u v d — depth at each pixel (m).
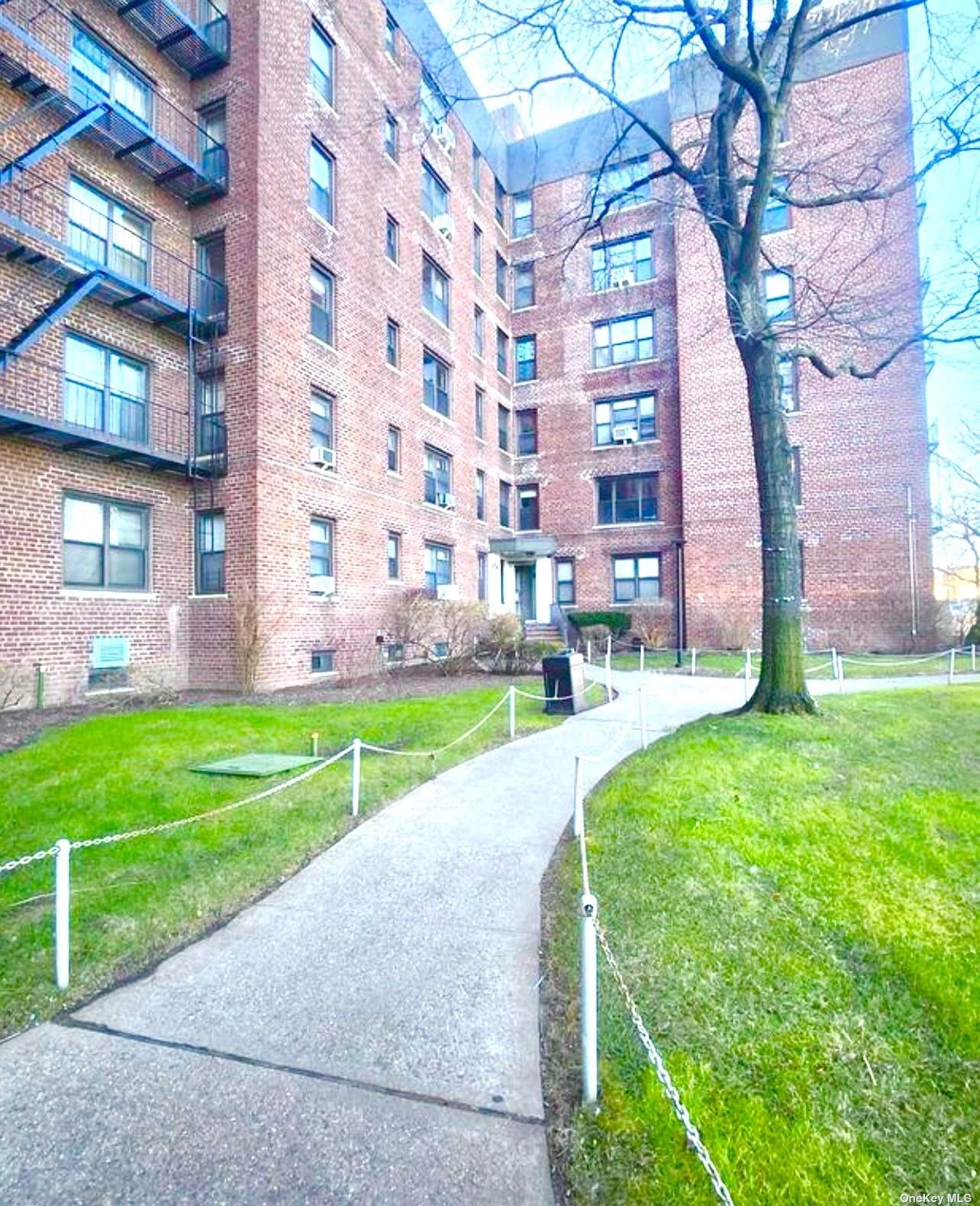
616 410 25.95
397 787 6.94
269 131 14.28
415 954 3.90
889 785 6.07
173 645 13.80
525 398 27.31
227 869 5.03
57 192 12.00
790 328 8.75
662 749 7.34
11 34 11.05
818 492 21.02
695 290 22.95
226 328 14.03
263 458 13.73
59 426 11.05
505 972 3.68
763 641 8.96
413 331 19.84
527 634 22.48
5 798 6.44
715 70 12.43
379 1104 2.75
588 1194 2.31
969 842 5.02
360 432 17.08
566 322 26.72
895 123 16.86
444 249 21.94
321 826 5.84
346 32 16.98
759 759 6.61
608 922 3.96
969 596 35.91
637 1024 2.65
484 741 8.84
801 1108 2.61
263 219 14.02
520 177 27.70
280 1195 2.33
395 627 17.77
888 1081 2.77
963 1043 2.99
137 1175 2.42
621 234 25.59
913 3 7.86
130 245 13.47
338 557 16.02
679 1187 2.29
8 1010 3.43
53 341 11.84
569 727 9.70
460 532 22.41
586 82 9.16
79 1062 3.04
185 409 14.14
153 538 13.57
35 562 11.50
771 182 8.69
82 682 12.12
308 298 15.27
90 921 4.31
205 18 14.82
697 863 4.52
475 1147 2.53
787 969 3.46
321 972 3.75
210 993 3.57
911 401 20.27
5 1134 2.62
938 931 3.82
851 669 16.48
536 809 6.28
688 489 22.80
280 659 13.98
